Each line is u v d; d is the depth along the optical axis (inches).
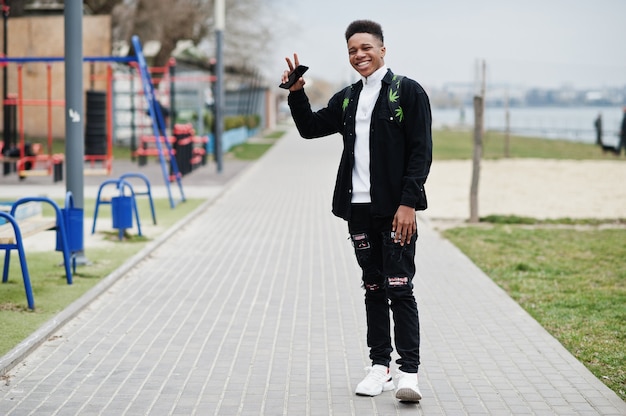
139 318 309.3
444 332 293.6
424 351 269.4
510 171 1053.8
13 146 956.6
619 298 348.5
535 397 223.3
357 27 218.2
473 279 390.0
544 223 597.0
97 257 433.7
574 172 1039.6
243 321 307.0
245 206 680.4
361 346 273.7
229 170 1042.1
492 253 463.2
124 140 1455.5
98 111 929.5
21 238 313.4
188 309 324.8
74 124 395.9
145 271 402.3
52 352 262.7
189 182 872.3
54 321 293.3
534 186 872.9
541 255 459.2
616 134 1772.9
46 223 358.3
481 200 749.3
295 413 210.2
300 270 408.8
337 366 251.1
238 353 264.5
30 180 876.6
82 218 386.3
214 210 652.7
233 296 349.1
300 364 253.0
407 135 214.8
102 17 1296.8
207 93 1574.8
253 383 234.2
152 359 256.7
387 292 218.1
